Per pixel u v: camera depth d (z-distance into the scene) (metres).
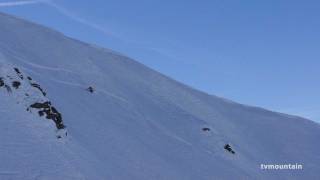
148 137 158.62
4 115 115.06
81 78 174.38
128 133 152.75
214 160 163.50
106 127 146.75
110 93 176.75
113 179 117.88
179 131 175.88
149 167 136.12
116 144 139.25
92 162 119.88
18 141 109.62
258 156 187.12
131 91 191.75
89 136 134.88
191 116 189.88
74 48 199.75
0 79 123.62
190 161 154.88
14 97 121.94
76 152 119.19
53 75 163.75
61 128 123.62
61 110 138.25
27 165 103.94
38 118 120.75
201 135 177.75
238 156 175.62
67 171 108.38
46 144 113.75
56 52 185.50
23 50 170.38
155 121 175.62
